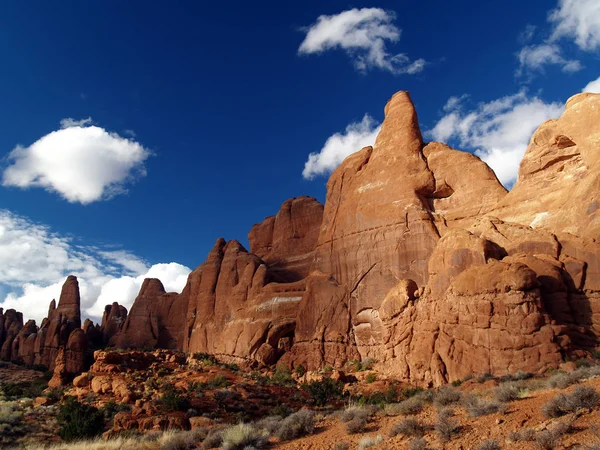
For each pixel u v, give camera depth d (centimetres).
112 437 2706
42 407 4047
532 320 3062
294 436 1827
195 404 3456
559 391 1564
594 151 3962
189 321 8444
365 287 5388
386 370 4212
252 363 5850
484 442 1166
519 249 3803
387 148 5928
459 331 3447
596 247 3438
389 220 5419
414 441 1296
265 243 8906
